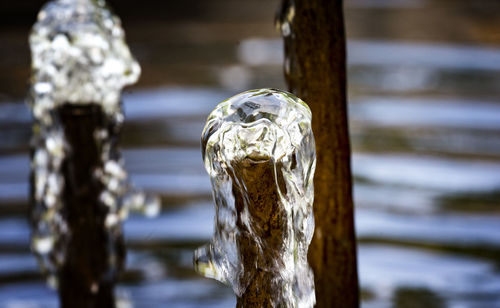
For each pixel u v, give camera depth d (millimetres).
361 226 6297
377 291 5117
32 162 3869
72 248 3795
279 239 2350
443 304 4828
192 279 5348
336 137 2832
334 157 2836
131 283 5262
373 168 7828
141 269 5488
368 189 7195
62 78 3635
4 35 16156
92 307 3859
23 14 18828
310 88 2807
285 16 2834
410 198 6914
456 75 12094
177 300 4992
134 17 19109
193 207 6699
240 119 2281
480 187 7176
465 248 5770
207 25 17688
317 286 2920
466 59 13297
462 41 14953
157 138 8875
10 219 6504
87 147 3684
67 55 3633
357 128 9359
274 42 15273
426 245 5867
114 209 3865
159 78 12117
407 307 4816
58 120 3680
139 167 7801
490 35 15516
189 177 7496
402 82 11711
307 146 2334
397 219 6426
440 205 6719
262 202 2309
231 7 21125
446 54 13719
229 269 2393
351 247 2920
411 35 15734
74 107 3648
